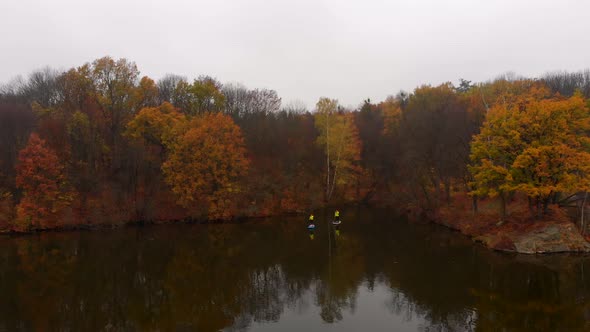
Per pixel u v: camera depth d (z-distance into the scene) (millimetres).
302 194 64375
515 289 25250
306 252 36656
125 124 54438
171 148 50969
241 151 54469
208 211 52719
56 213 46812
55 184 45625
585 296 23875
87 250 38125
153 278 29734
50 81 72125
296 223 52406
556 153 30938
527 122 32500
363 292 25906
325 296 25500
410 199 58562
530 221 35469
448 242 38531
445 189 54844
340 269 31047
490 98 52562
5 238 42781
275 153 65750
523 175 33562
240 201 56719
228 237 43781
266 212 58375
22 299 25438
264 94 85062
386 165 69875
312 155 68812
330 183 69438
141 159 50188
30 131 49844
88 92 53250
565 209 36625
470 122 44406
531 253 32500
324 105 66188
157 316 22625
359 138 74562
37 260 34594
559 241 32656
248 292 26609
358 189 73875
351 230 46469
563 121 31094
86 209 48156
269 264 33000
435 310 22484
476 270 29234
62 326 21312
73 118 49656
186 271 31406
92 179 49375
